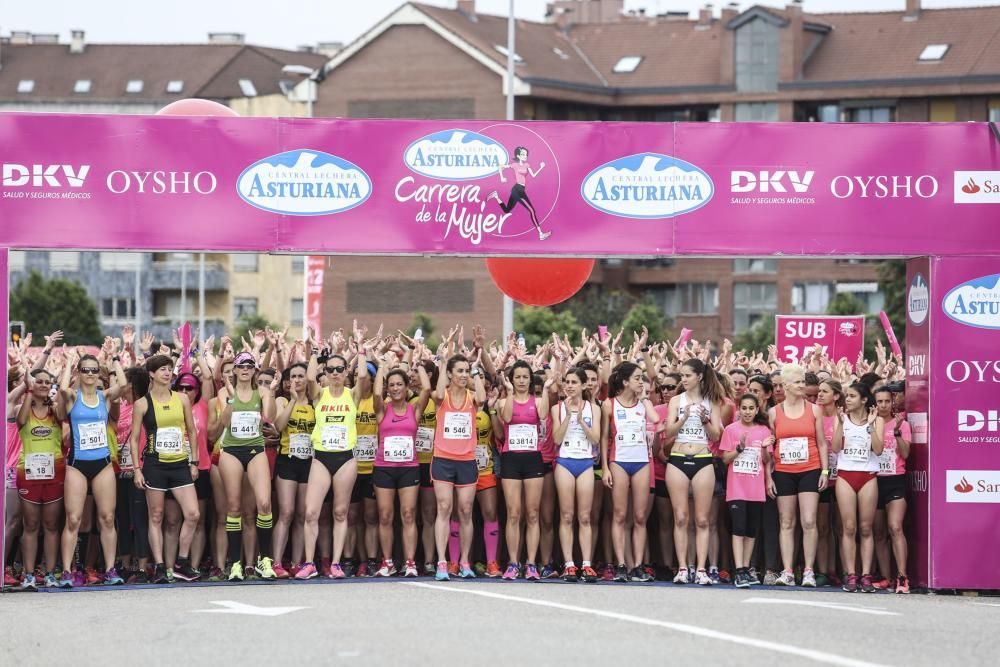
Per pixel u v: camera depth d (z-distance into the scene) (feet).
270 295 298.15
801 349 83.35
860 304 226.17
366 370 59.67
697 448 58.03
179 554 57.98
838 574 61.62
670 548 60.90
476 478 58.18
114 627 44.21
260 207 59.11
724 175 59.52
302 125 59.16
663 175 59.52
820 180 59.57
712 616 45.55
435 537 59.72
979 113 243.40
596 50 264.11
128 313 299.38
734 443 58.65
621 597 51.11
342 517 58.13
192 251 59.00
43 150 58.70
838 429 58.59
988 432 59.11
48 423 56.90
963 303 59.36
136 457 56.70
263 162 59.11
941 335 59.31
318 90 252.83
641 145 59.57
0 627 45.27
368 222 59.26
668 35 263.49
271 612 46.24
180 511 58.18
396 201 59.31
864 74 248.73
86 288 290.76
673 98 254.47
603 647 38.68
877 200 59.52
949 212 59.47
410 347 64.44
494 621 43.57
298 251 59.16
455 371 57.16
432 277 253.44
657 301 268.82
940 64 245.65
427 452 60.08
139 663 37.63
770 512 59.16
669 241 59.57
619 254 59.57
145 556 58.03
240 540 57.77
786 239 59.57
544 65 252.01
